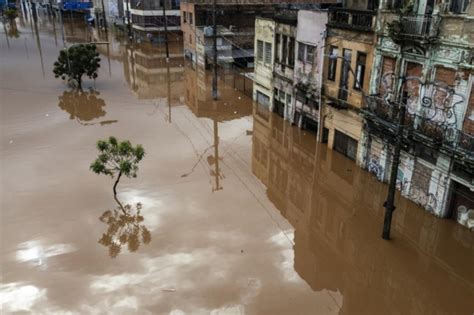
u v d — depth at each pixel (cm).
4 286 1291
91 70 3578
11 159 2192
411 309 1269
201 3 4488
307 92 2431
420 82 1614
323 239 1619
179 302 1247
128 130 2711
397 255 1487
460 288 1336
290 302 1264
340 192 1978
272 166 2278
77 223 1645
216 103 3353
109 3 7356
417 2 1620
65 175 2033
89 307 1217
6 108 3050
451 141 1485
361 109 1923
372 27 1853
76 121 2848
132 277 1351
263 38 2959
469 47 1399
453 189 1560
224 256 1473
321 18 2203
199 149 2442
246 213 1773
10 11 7856
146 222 1670
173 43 6066
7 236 1543
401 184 1809
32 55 4969
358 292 1331
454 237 1548
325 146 2402
